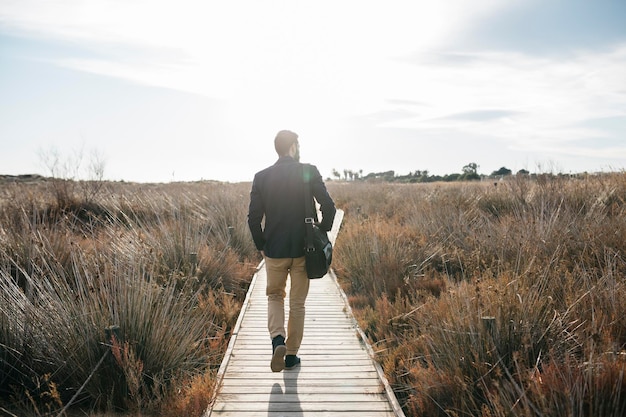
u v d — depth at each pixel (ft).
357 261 28.63
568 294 16.42
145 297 16.20
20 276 20.77
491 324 13.43
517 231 25.93
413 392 13.50
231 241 34.19
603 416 10.25
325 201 13.01
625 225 23.73
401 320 18.39
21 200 39.42
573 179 40.75
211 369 15.71
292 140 13.89
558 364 12.19
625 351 12.42
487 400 11.57
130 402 12.56
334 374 14.61
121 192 48.93
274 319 13.15
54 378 13.51
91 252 22.80
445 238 28.94
